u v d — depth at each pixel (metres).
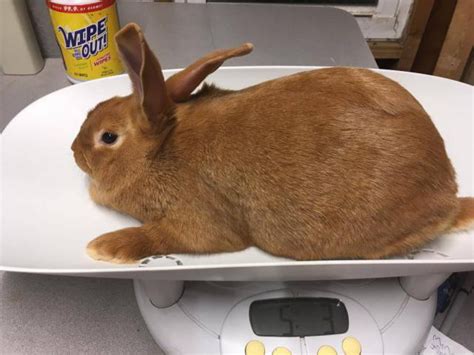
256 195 0.50
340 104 0.49
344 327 0.56
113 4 0.69
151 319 0.57
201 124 0.52
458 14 0.95
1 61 0.79
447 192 0.51
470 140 0.61
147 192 0.53
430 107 0.64
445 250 0.53
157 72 0.46
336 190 0.48
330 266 0.43
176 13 0.91
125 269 0.42
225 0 1.14
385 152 0.48
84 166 0.56
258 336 0.55
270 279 0.51
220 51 0.54
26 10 0.76
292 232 0.50
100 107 0.56
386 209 0.48
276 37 0.87
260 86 0.54
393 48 1.25
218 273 0.45
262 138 0.49
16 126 0.59
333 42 0.87
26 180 0.55
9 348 0.59
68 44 0.70
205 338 0.55
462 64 1.01
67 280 0.66
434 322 0.70
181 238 0.53
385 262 0.42
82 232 0.54
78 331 0.61
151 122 0.50
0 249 0.47
